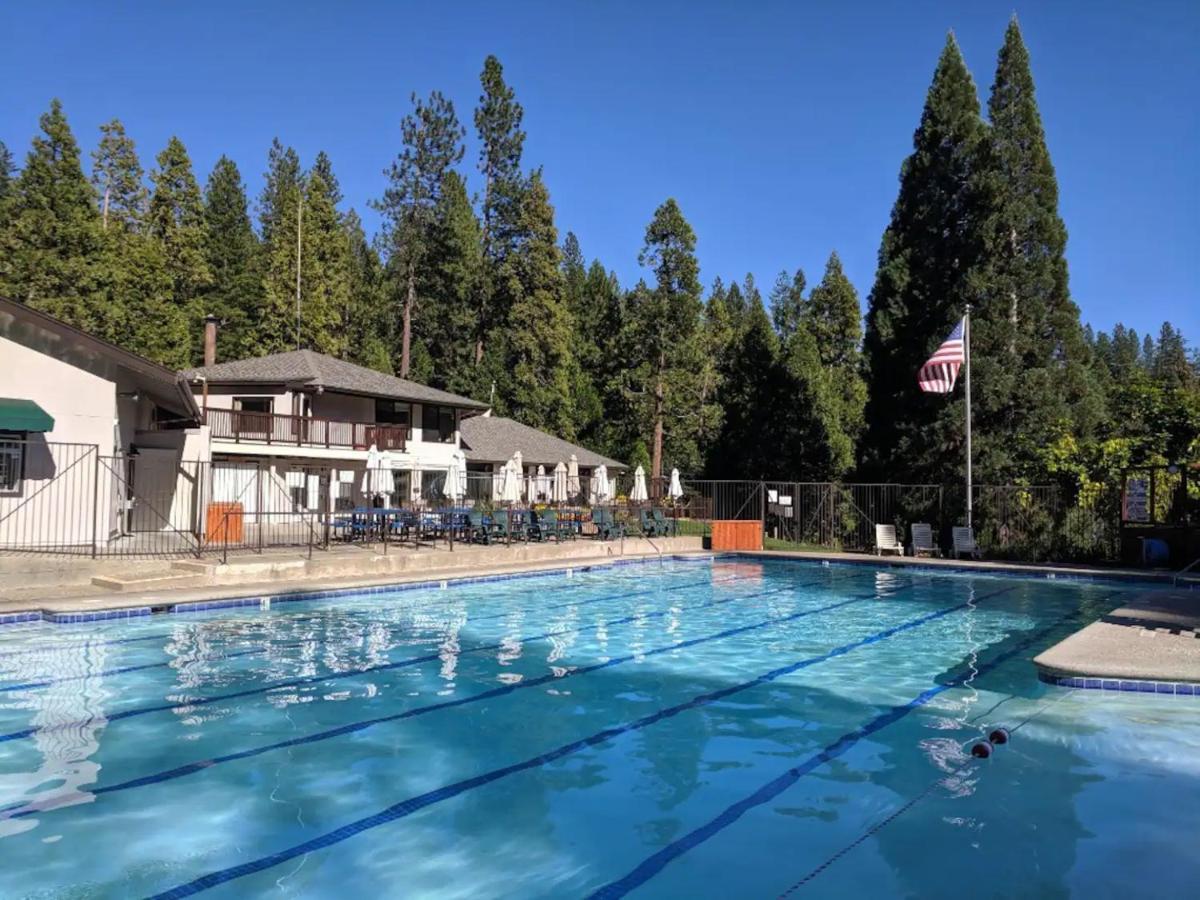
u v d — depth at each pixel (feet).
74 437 60.80
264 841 16.39
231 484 101.35
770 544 94.58
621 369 171.32
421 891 14.38
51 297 123.44
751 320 142.51
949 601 54.08
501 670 32.27
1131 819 17.63
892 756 21.93
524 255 173.17
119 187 166.09
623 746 22.80
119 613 40.01
